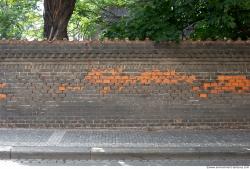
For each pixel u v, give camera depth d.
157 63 11.81
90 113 11.82
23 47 11.70
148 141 10.27
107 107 11.82
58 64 11.77
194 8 12.42
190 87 11.88
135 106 11.83
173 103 11.88
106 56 11.73
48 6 13.92
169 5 12.55
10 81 11.80
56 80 11.79
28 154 9.22
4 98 11.83
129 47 11.72
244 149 9.44
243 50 11.85
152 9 12.59
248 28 13.07
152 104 11.85
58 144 9.81
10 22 23.78
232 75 11.92
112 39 12.05
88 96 11.81
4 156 9.20
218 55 11.82
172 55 11.77
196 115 11.90
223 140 10.42
